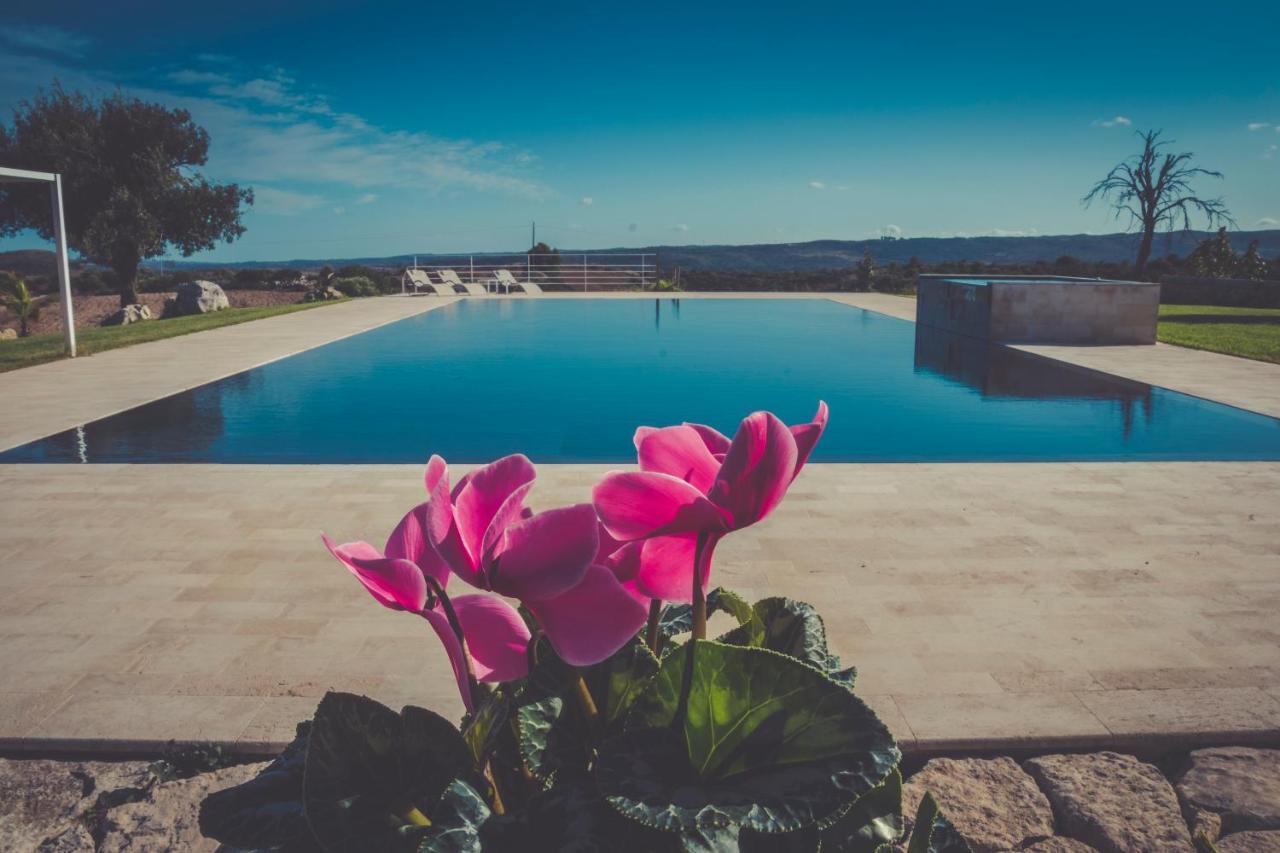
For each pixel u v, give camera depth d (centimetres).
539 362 1117
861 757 65
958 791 226
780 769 67
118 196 2148
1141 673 283
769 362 1109
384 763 78
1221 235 2328
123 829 212
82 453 612
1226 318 1622
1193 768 234
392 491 500
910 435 698
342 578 366
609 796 65
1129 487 507
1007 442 666
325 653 298
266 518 448
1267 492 494
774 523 436
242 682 279
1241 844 204
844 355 1162
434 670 286
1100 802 219
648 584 75
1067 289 1188
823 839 83
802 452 72
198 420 745
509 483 72
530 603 66
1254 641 306
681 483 63
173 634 313
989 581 361
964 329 1314
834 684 68
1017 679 279
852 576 366
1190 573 370
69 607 337
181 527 434
